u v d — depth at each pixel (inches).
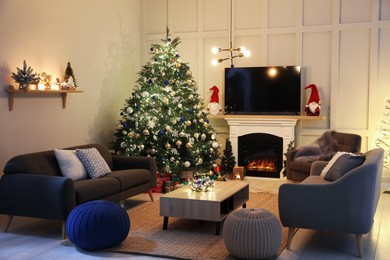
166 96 298.5
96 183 202.8
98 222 166.7
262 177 328.2
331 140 289.0
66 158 215.8
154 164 253.9
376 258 161.9
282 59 332.5
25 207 188.7
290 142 320.5
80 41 289.4
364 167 161.0
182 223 207.2
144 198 262.7
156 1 360.5
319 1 321.1
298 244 177.5
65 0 274.4
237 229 156.3
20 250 171.9
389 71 305.9
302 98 329.4
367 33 310.7
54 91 252.7
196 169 310.2
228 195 196.2
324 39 321.1
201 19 350.3
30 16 246.8
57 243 180.2
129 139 292.0
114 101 328.8
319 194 166.2
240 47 338.0
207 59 351.6
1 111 229.0
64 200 182.2
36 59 251.8
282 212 171.3
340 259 160.9
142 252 167.2
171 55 307.3
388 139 305.9
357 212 161.8
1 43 228.1
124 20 339.6
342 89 318.0
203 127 312.0
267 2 332.8
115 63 328.8
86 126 297.3
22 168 195.6
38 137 253.9
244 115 330.3
